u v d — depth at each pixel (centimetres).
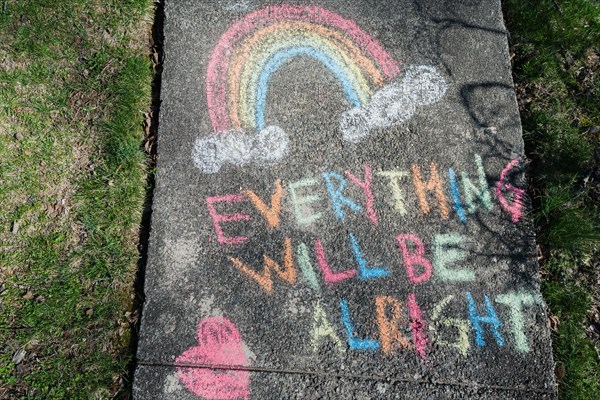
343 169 230
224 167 227
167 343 201
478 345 207
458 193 229
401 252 218
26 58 241
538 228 231
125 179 226
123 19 252
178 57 244
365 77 247
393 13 259
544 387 204
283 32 252
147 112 238
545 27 267
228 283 210
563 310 221
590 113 254
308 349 202
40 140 229
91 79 240
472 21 260
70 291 210
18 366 199
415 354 204
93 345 204
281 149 231
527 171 241
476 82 249
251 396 196
